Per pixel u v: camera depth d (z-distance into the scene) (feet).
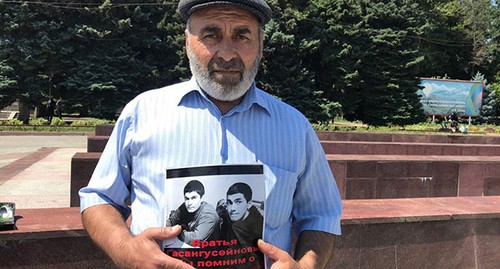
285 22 100.68
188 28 5.98
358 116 121.39
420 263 12.98
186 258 5.08
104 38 94.48
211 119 5.85
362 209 13.30
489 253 13.76
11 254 9.86
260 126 5.99
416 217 12.73
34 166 34.12
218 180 5.20
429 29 144.36
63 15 93.66
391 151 36.47
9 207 10.21
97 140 30.45
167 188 5.29
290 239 6.26
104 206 5.93
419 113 116.78
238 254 5.16
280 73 99.71
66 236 10.18
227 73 5.70
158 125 5.81
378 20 112.68
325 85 113.29
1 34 89.81
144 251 5.08
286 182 5.92
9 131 70.23
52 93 98.43
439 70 161.79
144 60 102.01
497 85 147.23
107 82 93.09
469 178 26.73
